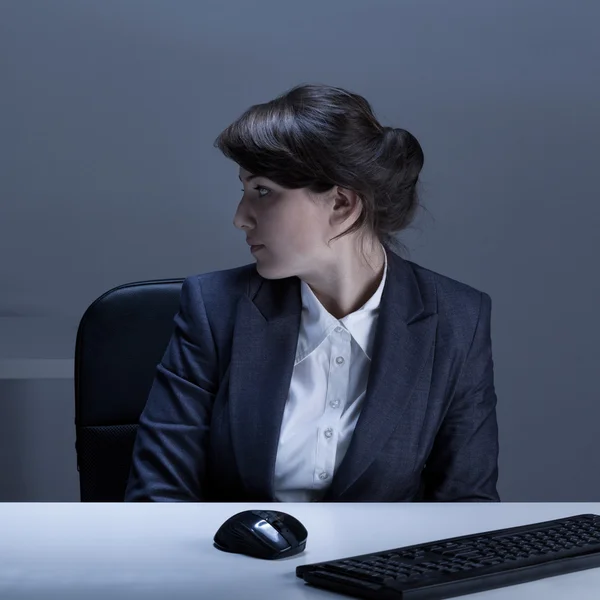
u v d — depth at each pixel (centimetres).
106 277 375
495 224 386
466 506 161
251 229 176
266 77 373
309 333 183
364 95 376
